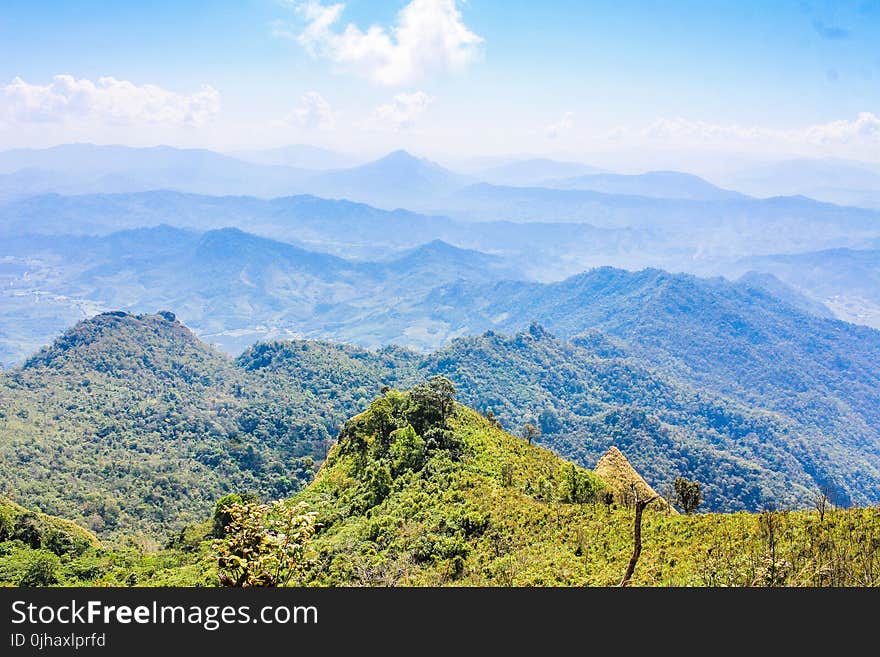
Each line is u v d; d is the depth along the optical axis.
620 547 39.34
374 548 48.16
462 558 42.47
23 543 79.19
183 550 80.88
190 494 153.75
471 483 56.31
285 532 20.66
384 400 79.56
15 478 146.38
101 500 140.75
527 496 53.47
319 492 72.56
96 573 72.00
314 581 43.56
